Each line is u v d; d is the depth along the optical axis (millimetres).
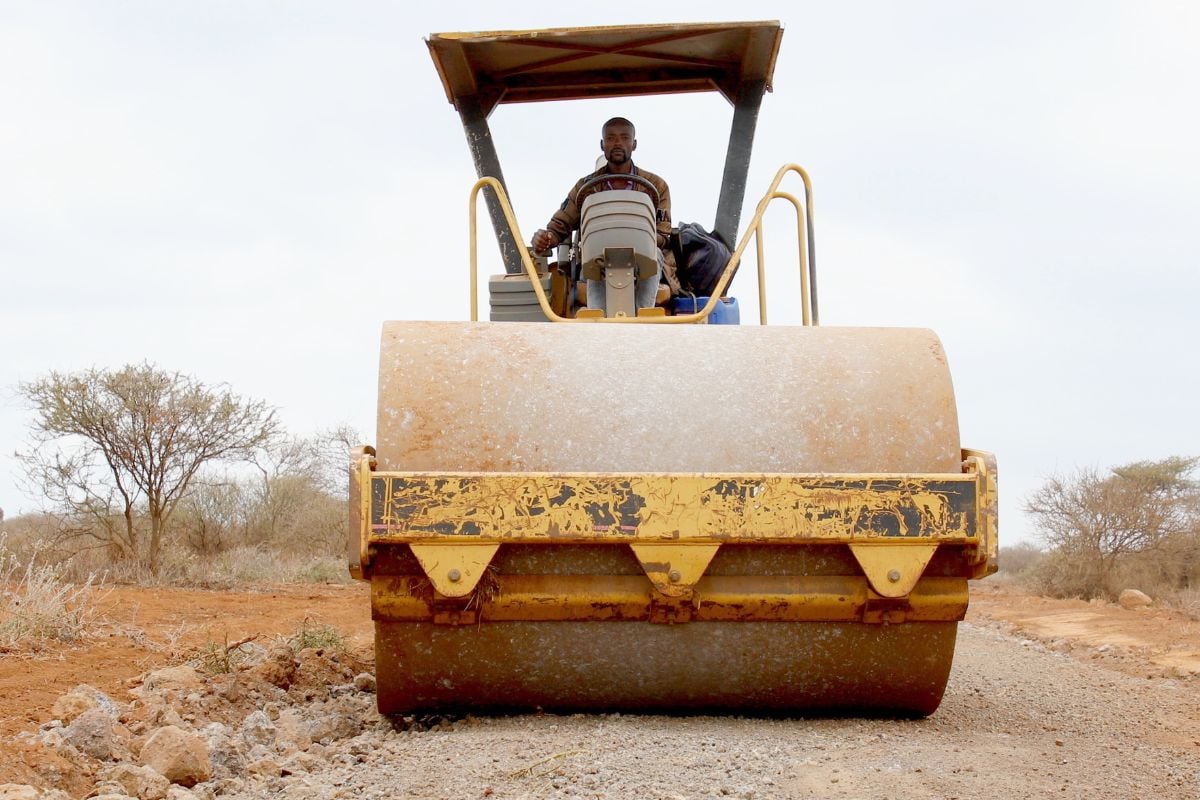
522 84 9367
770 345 5688
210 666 7340
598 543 5129
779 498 5102
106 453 15266
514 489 5070
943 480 5156
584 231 7234
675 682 5602
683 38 8430
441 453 5285
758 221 7102
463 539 5047
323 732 5910
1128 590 16906
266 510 20312
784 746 5141
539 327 5758
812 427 5418
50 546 14078
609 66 9086
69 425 15047
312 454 22375
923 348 5695
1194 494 20656
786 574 5344
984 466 5176
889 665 5586
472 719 5844
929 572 5383
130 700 6363
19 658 7496
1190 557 19469
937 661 5586
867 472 5367
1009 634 12805
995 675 8594
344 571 16766
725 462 5352
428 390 5402
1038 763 5090
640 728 5508
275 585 15039
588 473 5121
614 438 5355
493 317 8055
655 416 5406
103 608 10445
